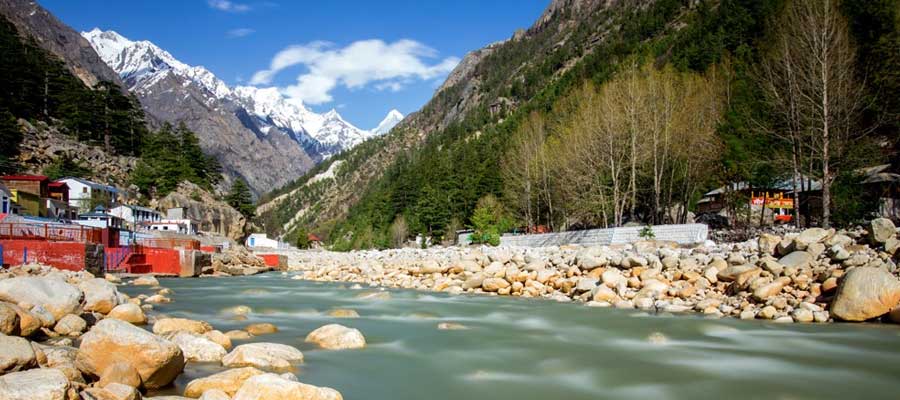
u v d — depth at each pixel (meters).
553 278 23.78
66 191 75.94
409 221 99.06
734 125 46.03
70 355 8.57
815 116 34.22
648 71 54.56
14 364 7.16
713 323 15.38
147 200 103.31
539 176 62.44
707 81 57.22
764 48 62.91
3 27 122.75
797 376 10.41
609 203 48.41
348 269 38.12
